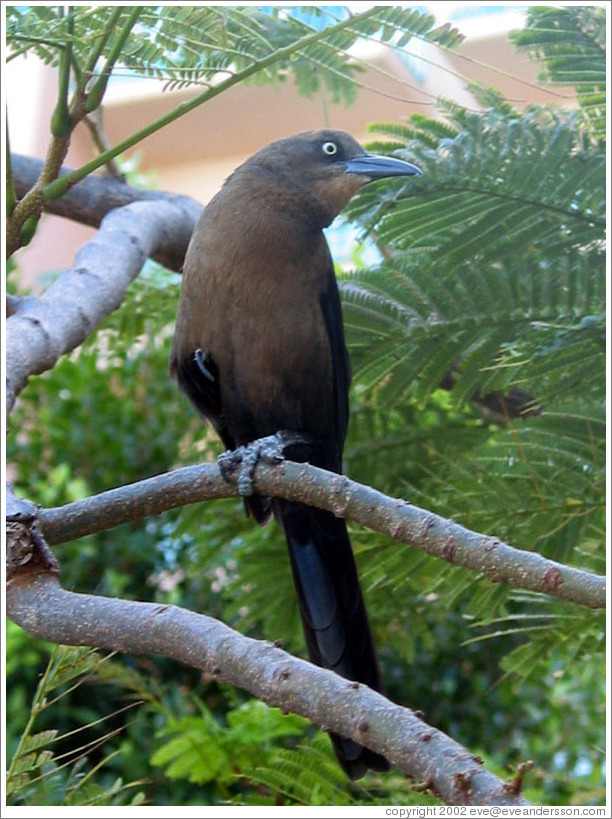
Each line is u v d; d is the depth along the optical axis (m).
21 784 5.36
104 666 8.68
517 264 7.67
